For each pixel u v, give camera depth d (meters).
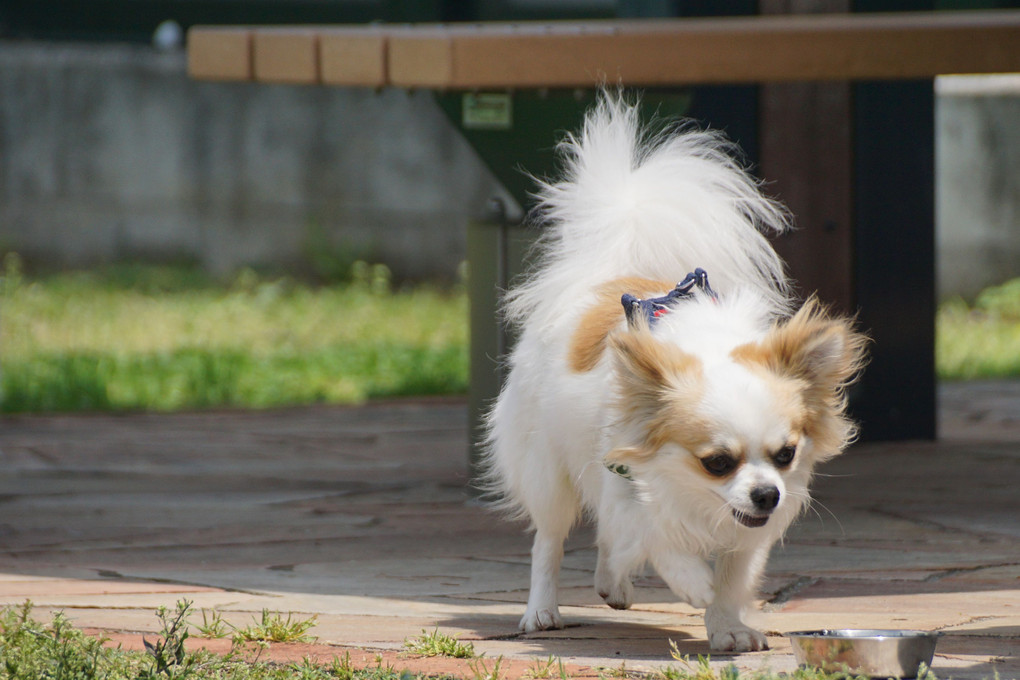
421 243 28.88
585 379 7.25
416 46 10.12
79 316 24.11
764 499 6.38
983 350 22.58
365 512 11.81
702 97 13.73
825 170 14.15
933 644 6.26
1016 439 15.23
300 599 8.55
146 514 11.73
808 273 14.23
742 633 7.14
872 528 10.68
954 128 26.27
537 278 8.96
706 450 6.48
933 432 15.10
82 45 31.16
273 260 28.94
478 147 11.07
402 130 28.72
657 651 7.19
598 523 7.37
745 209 8.85
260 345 22.77
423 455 14.91
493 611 8.26
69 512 11.83
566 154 10.22
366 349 22.19
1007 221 26.48
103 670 6.22
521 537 10.67
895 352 14.76
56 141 28.91
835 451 7.05
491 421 8.49
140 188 28.98
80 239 28.98
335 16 30.89
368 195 28.94
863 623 7.71
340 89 28.72
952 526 10.72
